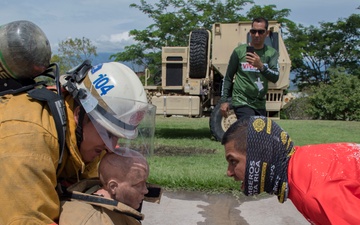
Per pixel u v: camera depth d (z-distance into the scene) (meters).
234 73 5.43
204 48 9.87
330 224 1.83
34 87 2.01
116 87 1.95
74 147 1.98
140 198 2.12
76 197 2.00
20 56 1.94
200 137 9.87
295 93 20.64
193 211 4.26
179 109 10.45
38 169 1.76
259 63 5.10
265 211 4.30
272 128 2.09
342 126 12.73
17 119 1.83
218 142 8.91
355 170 1.94
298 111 18.73
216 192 4.79
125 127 1.95
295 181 1.99
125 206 1.98
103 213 1.97
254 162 2.06
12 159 1.74
